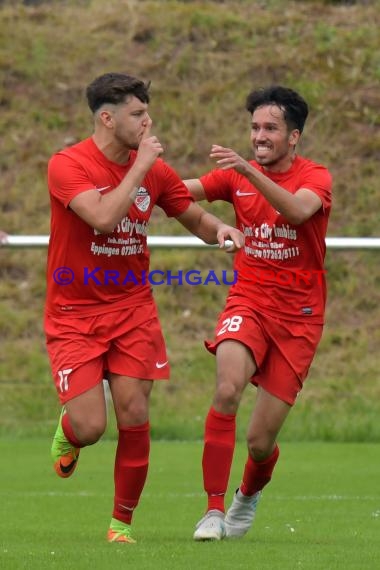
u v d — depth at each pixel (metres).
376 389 48.47
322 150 60.66
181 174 58.97
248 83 63.78
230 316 23.11
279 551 20.95
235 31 67.06
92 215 21.11
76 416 21.58
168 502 29.48
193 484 32.91
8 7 70.69
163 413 46.12
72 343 21.81
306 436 43.81
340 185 59.00
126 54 65.88
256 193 23.45
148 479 33.84
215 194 24.22
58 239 21.97
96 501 29.56
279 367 23.12
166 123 61.53
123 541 22.14
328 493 31.27
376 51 65.81
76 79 64.88
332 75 64.31
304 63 65.00
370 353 51.22
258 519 26.56
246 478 23.47
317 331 23.48
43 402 46.97
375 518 26.77
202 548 21.08
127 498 22.30
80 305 21.98
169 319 52.84
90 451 40.09
